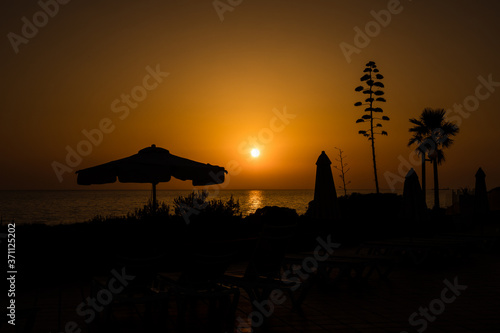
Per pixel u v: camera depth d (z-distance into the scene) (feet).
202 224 31.89
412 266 34.24
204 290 18.67
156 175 31.58
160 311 16.85
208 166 34.86
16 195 501.15
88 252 28.81
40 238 27.04
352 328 17.65
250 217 36.63
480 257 40.11
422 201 42.06
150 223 29.89
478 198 57.77
